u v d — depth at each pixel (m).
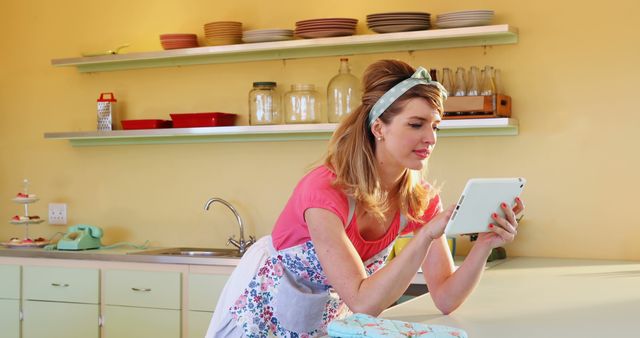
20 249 4.61
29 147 5.13
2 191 5.20
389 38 4.04
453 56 4.18
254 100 4.38
